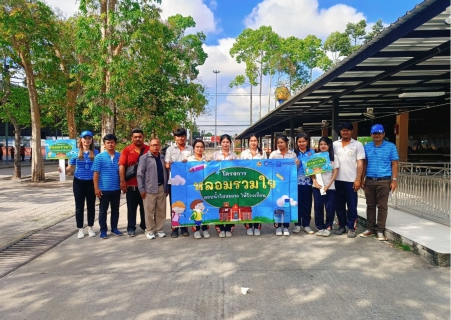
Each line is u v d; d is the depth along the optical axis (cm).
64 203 1084
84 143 662
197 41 2353
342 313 361
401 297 395
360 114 1783
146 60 1398
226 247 592
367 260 517
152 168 639
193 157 668
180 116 1831
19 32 1498
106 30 1359
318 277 454
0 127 4319
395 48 664
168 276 465
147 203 644
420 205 733
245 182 657
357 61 718
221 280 449
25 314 370
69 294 415
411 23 534
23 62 1639
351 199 636
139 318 356
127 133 1933
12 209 981
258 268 490
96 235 684
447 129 1639
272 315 358
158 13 1413
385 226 639
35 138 1709
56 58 1642
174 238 655
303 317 354
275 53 4312
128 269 493
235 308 374
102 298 403
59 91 1705
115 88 1354
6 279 465
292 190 662
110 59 1356
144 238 658
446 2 462
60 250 589
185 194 654
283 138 677
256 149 702
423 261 510
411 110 1641
